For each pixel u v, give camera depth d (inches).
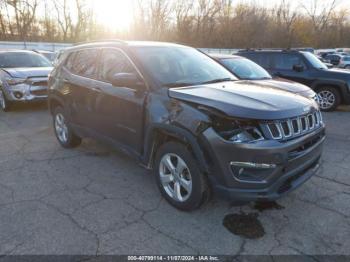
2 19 1301.7
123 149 145.1
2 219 114.6
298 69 335.3
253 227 110.8
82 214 118.5
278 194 102.4
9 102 307.6
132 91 133.4
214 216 117.4
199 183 109.9
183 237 104.9
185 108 110.8
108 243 101.3
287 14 1781.5
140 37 1461.6
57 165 167.6
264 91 120.7
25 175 154.3
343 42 1966.0
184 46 173.3
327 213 120.0
